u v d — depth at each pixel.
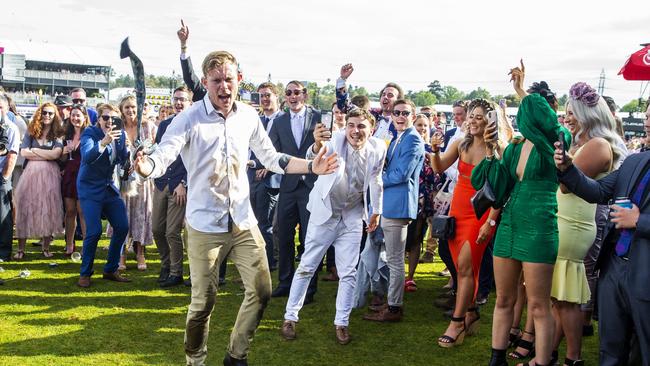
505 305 3.75
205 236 3.55
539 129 3.44
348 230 4.55
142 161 3.23
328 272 6.70
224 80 3.46
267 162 3.94
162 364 3.94
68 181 6.89
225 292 5.73
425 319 5.15
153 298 5.47
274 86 6.67
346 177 4.40
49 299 5.29
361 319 5.11
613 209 3.08
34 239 7.96
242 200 3.66
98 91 67.25
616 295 3.18
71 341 4.29
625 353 3.22
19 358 3.94
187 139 3.51
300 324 4.90
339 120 5.91
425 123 6.28
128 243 6.91
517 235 3.57
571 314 3.87
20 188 6.83
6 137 5.96
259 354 4.21
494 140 3.70
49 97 52.03
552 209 3.52
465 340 4.64
